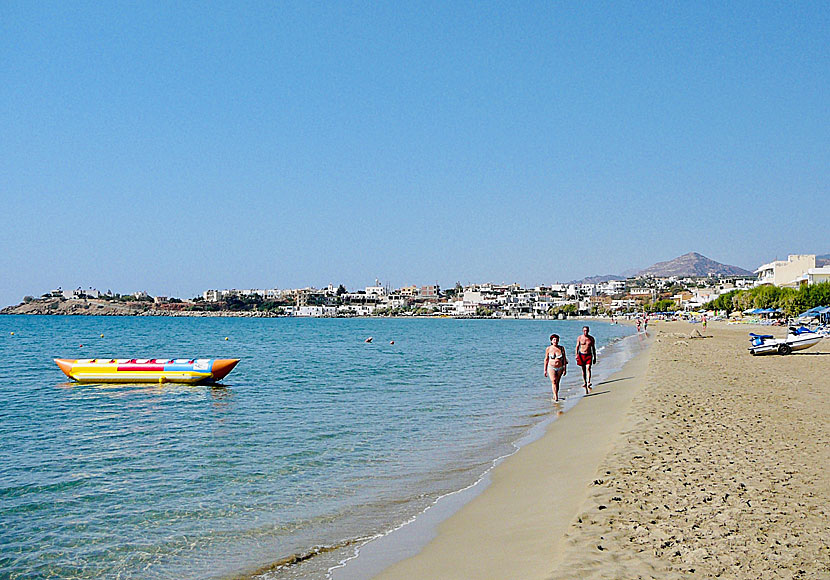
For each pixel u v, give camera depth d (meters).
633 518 8.91
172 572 8.85
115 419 21.80
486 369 42.12
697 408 18.48
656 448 13.21
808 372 29.61
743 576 6.95
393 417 21.66
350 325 199.50
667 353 45.03
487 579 7.65
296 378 36.16
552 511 10.15
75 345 76.38
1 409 24.36
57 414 23.05
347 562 8.81
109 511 11.48
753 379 26.47
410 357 55.50
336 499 11.97
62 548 9.79
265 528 10.45
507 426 19.62
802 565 7.18
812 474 10.93
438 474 13.70
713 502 9.48
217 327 162.00
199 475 13.91
